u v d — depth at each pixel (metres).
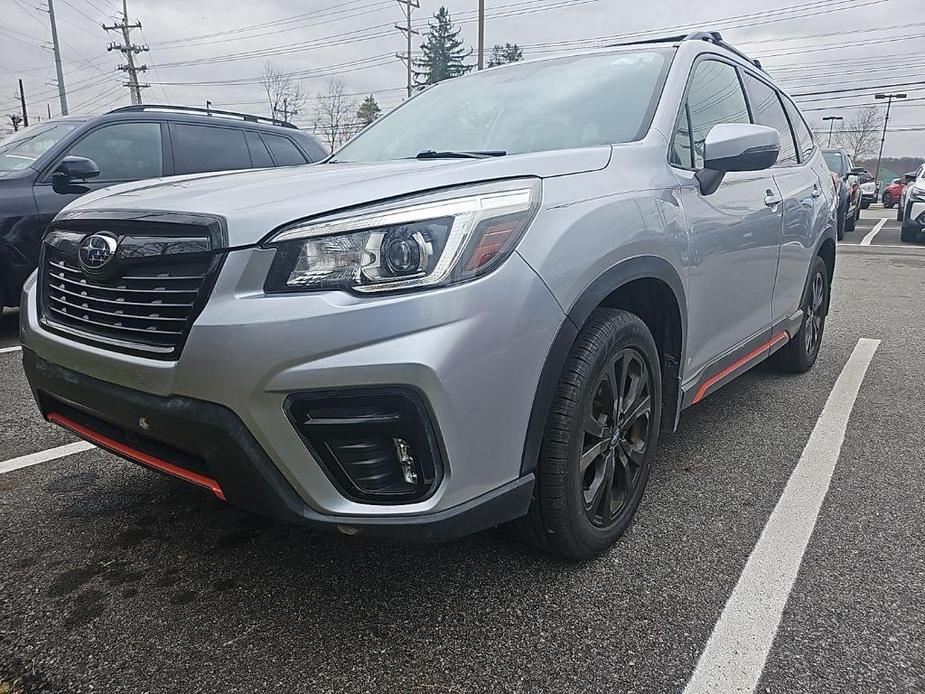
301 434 1.65
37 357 2.14
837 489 2.79
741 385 4.21
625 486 2.38
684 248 2.44
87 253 1.93
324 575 2.20
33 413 3.73
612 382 2.16
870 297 7.41
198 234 1.73
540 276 1.82
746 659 1.80
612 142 2.54
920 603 2.04
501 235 1.77
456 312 1.66
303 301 1.63
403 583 2.15
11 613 2.00
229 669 1.78
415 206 1.70
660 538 2.41
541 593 2.09
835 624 1.94
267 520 2.55
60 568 2.23
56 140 5.48
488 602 2.05
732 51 3.49
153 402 1.77
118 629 1.93
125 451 2.02
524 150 2.64
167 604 2.04
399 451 1.70
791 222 3.62
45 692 1.69
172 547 2.36
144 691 1.70
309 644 1.87
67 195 5.33
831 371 4.53
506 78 3.18
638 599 2.06
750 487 2.81
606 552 2.31
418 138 2.98
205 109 6.40
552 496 2.02
